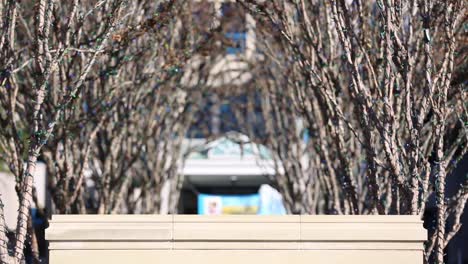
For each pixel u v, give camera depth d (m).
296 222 12.55
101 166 20.64
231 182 37.38
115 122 19.47
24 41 16.94
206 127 28.03
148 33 16.62
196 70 23.38
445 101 13.55
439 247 13.52
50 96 15.99
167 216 12.45
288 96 23.06
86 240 12.33
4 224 12.27
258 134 27.17
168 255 12.39
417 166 13.84
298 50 15.50
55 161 17.30
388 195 16.50
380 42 15.07
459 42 15.26
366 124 14.37
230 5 21.83
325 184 20.09
